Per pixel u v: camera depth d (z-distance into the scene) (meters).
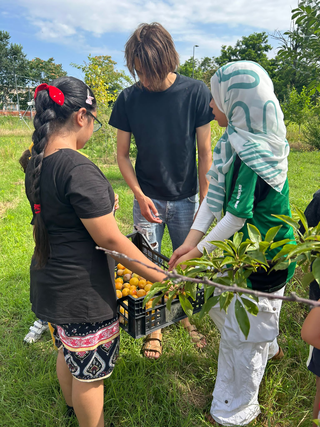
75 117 1.56
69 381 1.89
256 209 1.65
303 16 2.47
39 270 1.58
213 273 1.29
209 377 2.33
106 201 1.45
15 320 2.99
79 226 1.50
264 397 2.13
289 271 1.82
